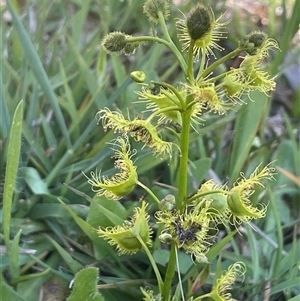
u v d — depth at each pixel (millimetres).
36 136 251
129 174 161
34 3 335
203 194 158
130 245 165
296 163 259
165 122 175
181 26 188
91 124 244
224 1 350
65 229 226
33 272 213
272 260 225
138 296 207
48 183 233
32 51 234
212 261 219
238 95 153
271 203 226
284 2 332
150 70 277
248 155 266
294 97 315
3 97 233
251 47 146
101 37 324
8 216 192
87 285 173
